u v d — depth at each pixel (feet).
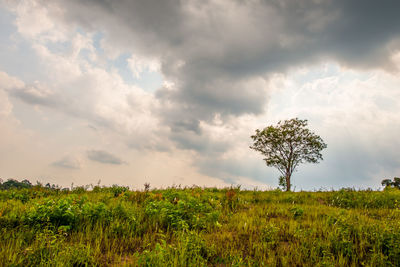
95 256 13.62
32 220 17.46
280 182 97.55
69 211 18.13
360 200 34.04
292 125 99.96
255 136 105.09
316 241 16.07
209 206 26.30
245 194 41.47
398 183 90.84
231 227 20.88
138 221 20.35
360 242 16.44
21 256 12.65
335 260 14.15
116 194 35.81
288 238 17.93
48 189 36.91
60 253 12.66
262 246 16.01
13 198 29.32
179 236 16.57
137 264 12.59
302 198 38.01
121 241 16.52
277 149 101.40
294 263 13.98
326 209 29.07
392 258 14.16
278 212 27.30
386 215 25.99
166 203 23.81
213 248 15.14
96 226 18.29
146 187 35.53
